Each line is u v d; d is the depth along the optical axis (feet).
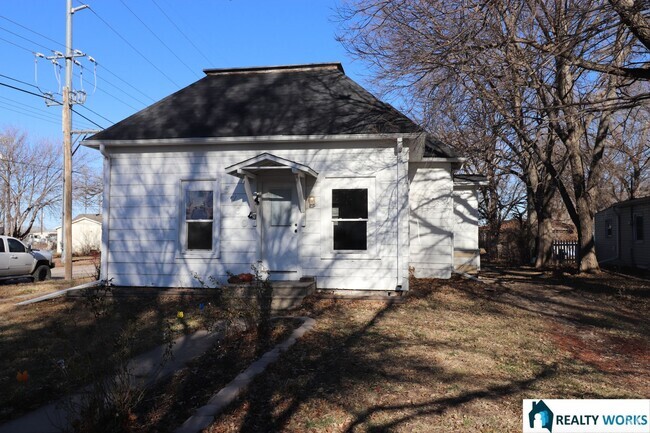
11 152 144.46
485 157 46.19
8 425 14.26
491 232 96.43
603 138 56.59
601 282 48.39
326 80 41.68
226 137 35.65
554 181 63.05
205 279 36.42
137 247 37.35
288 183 36.40
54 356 20.97
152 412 14.75
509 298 37.60
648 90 45.09
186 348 22.34
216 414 14.42
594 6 30.19
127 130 37.76
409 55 35.19
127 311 29.14
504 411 15.21
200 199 37.22
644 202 66.95
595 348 23.97
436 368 19.26
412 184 47.93
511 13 34.30
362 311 30.14
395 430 13.75
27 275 59.06
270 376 17.94
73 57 67.36
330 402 15.62
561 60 32.86
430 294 37.27
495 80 35.73
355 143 35.53
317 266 35.53
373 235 35.04
